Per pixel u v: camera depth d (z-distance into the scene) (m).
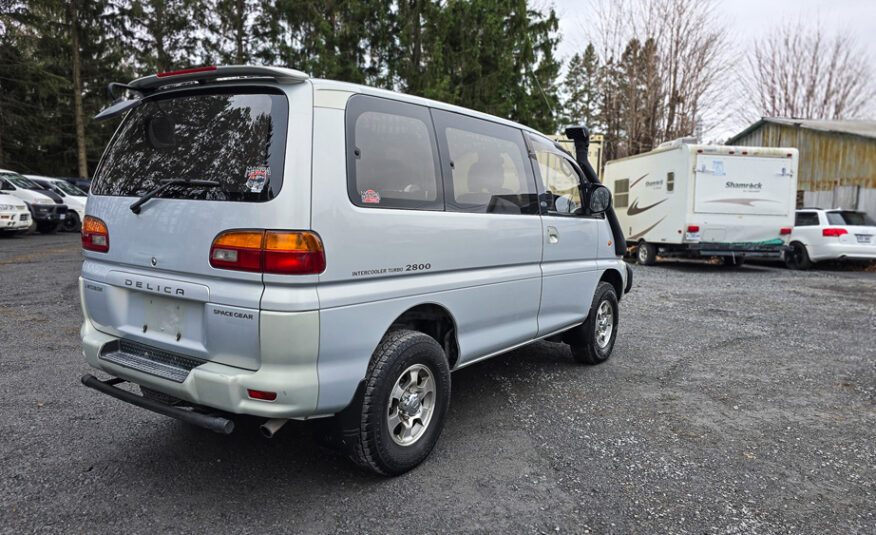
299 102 2.64
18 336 5.63
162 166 2.97
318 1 18.44
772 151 12.48
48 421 3.68
